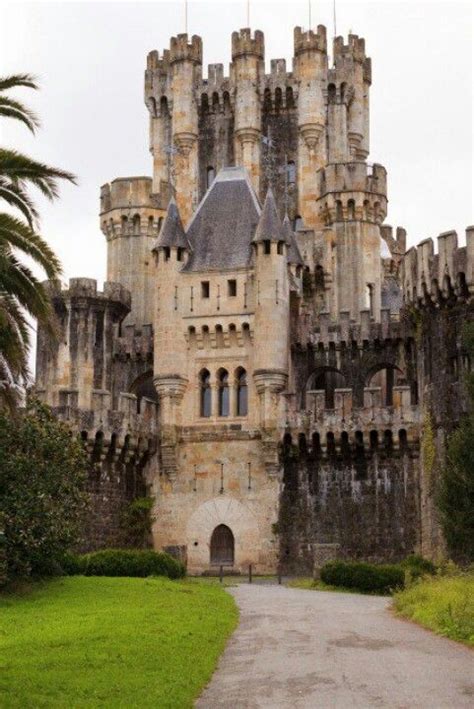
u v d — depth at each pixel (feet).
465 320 183.93
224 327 213.46
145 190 260.83
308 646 84.58
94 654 77.87
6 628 98.94
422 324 195.83
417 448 199.11
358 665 73.87
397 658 76.64
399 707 58.70
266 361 208.13
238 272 215.31
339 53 282.56
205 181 280.92
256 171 275.39
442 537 174.91
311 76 276.82
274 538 204.54
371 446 202.18
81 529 184.85
